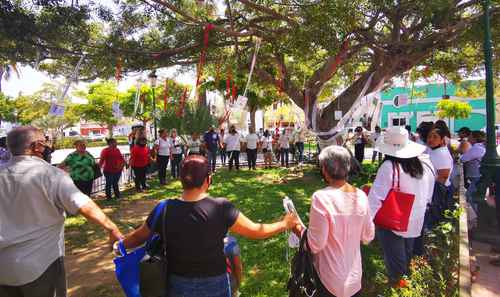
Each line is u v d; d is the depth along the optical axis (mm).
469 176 6922
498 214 5293
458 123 34281
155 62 9297
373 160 15711
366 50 11797
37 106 34938
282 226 2645
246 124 28453
